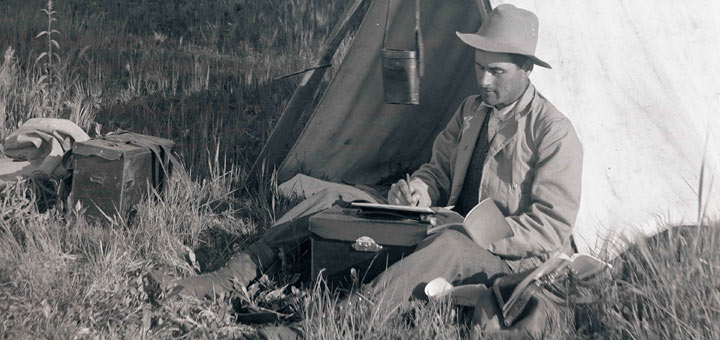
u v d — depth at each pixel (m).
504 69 3.63
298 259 4.00
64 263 3.83
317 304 3.51
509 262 3.63
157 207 4.51
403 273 3.42
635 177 4.25
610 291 3.36
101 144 4.52
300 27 9.78
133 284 3.69
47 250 3.88
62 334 3.24
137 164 4.59
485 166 3.77
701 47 4.57
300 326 3.37
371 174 5.49
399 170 5.50
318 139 5.40
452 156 4.04
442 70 5.12
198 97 7.25
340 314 3.35
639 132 4.34
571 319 3.29
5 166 4.72
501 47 3.58
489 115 3.87
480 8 4.46
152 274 3.70
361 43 5.13
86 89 7.18
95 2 10.50
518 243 3.54
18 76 6.85
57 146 4.79
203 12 10.37
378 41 5.09
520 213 3.71
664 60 4.48
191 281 3.67
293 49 9.23
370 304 3.35
